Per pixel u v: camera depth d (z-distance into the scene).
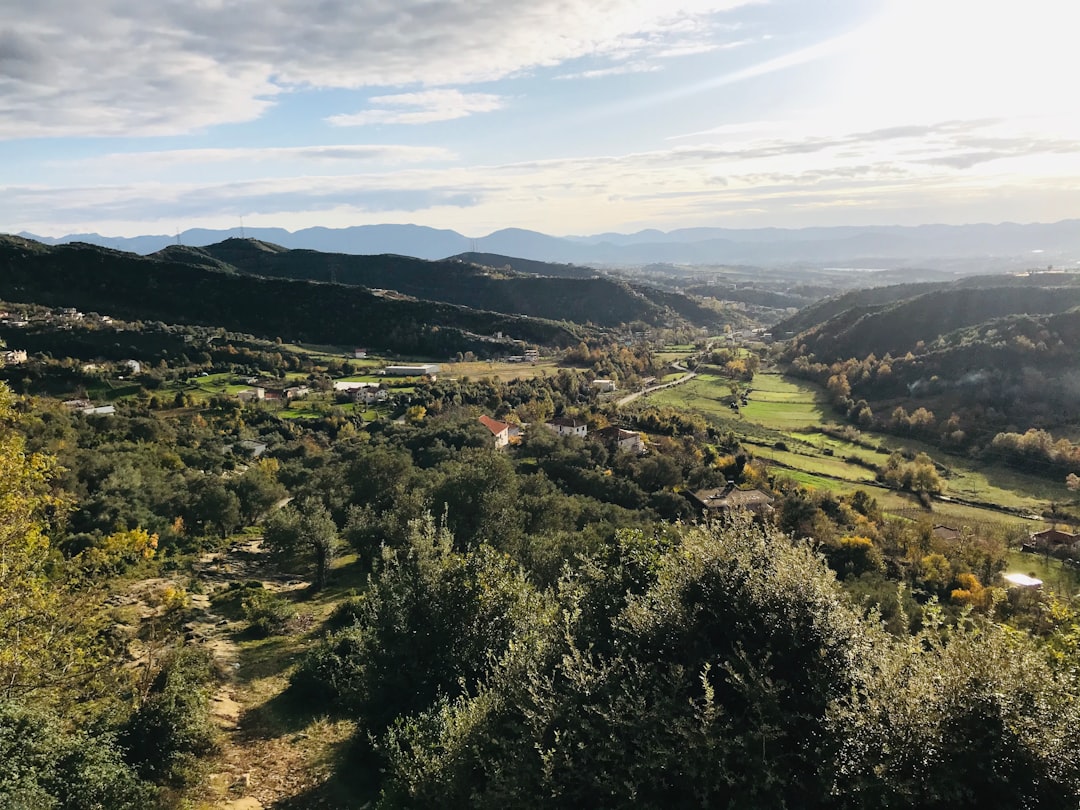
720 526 10.16
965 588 35.09
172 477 48.88
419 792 8.72
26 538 13.62
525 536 28.97
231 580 32.16
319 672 16.58
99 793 9.63
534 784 7.68
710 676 8.09
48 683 11.82
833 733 6.85
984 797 6.22
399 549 23.72
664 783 7.07
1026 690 6.39
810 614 8.08
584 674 8.38
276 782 12.23
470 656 12.32
